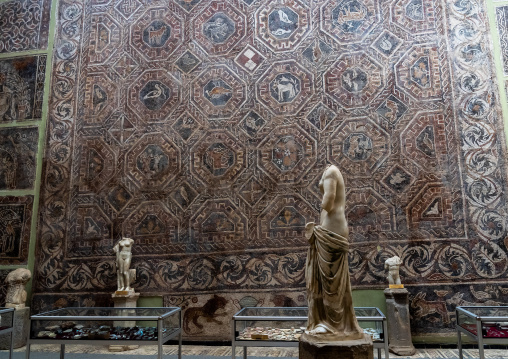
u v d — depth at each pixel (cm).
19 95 869
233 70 812
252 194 755
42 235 797
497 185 689
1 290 789
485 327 454
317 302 419
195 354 652
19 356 655
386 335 450
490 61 734
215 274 735
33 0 913
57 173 820
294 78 789
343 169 738
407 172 718
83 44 872
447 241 684
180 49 839
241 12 836
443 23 761
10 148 847
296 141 762
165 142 803
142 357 633
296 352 636
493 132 708
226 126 791
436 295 671
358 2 797
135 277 746
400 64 760
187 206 769
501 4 755
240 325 477
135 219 778
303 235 723
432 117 730
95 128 829
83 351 673
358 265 701
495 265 665
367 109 752
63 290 769
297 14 816
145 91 831
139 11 870
